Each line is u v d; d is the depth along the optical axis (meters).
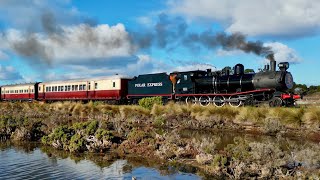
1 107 38.28
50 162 12.20
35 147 15.13
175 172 10.94
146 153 13.38
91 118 27.50
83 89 42.47
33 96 50.09
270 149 11.29
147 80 36.06
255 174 10.30
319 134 17.59
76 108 31.95
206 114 23.58
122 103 38.34
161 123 23.56
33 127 17.89
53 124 20.36
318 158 10.64
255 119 21.06
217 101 29.86
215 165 10.86
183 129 21.89
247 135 18.89
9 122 19.14
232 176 10.31
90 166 11.64
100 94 40.44
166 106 27.34
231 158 11.21
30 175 10.45
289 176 9.78
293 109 20.22
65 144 14.61
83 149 14.36
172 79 33.16
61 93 45.84
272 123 19.31
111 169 11.30
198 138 17.67
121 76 38.72
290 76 27.23
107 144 14.60
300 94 27.58
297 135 18.12
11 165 11.73
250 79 28.19
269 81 26.75
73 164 11.94
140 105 31.02
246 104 27.55
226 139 17.53
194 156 12.88
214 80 30.47
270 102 25.94
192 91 31.67
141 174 10.71
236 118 22.11
